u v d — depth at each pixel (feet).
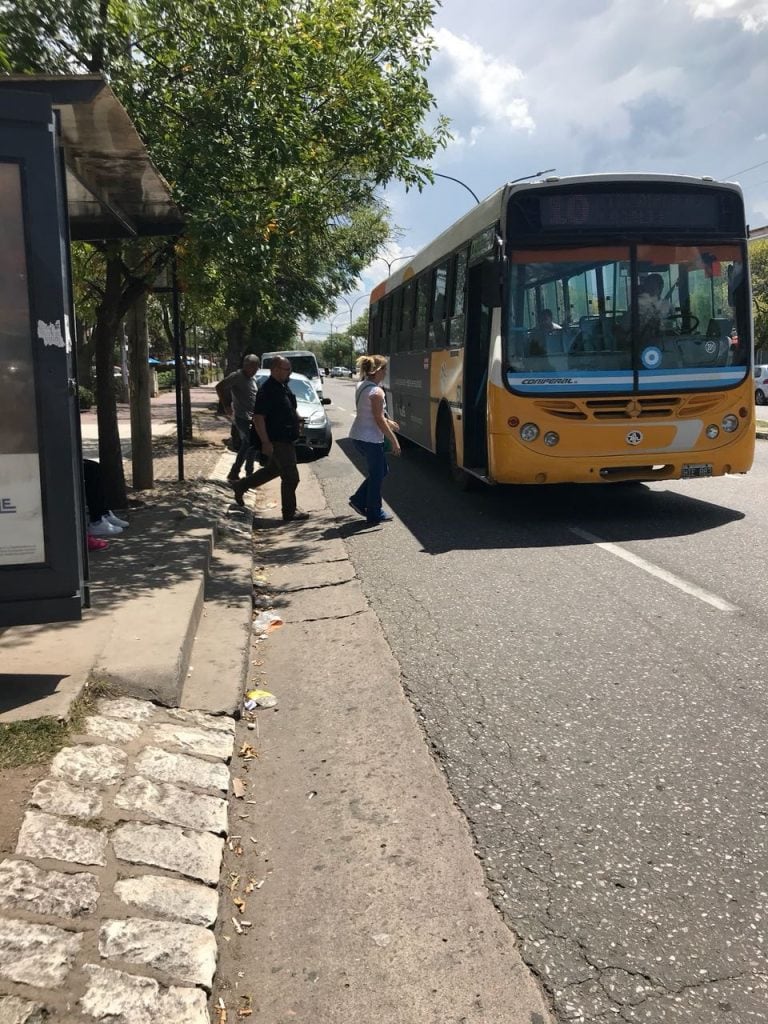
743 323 30.55
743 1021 8.37
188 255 33.06
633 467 30.50
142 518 31.53
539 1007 8.65
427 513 35.01
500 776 13.20
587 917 9.94
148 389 39.63
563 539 28.91
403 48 34.83
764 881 10.48
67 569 14.38
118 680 14.70
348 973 9.23
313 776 13.56
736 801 12.26
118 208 23.72
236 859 11.35
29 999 7.84
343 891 10.61
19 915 8.78
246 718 15.80
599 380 29.78
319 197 34.37
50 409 13.98
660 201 30.07
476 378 35.96
